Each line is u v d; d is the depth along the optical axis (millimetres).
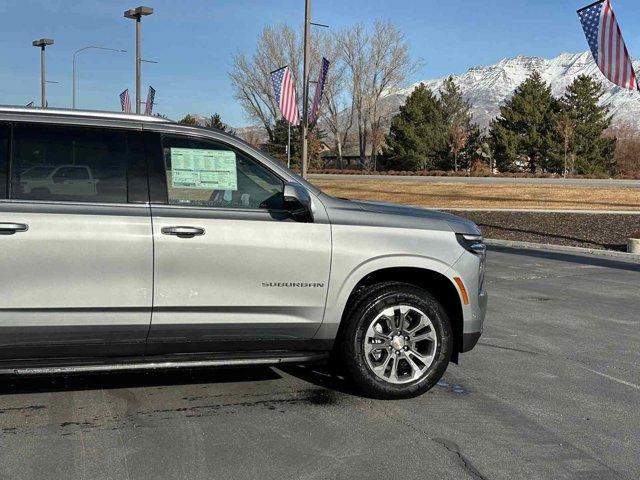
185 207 4520
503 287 10461
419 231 4941
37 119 4387
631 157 69875
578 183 39812
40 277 4199
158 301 4406
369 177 49781
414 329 4961
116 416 4539
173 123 4656
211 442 4152
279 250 4594
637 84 15539
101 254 4285
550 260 14047
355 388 5160
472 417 4703
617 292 10164
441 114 73562
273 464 3867
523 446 4227
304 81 22516
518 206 26781
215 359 4633
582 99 66688
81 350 4371
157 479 3643
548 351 6586
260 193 4730
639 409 4973
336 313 4758
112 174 4434
